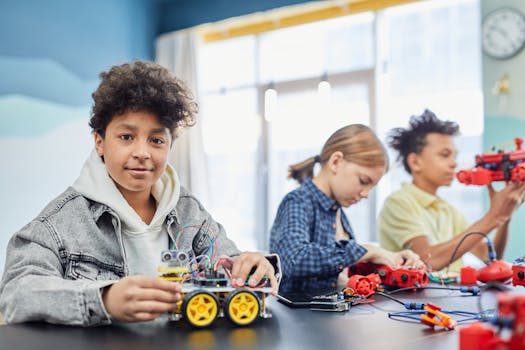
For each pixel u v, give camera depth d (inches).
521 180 51.3
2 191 114.4
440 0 119.2
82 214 35.6
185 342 25.0
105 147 36.6
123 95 35.1
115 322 29.4
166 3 157.4
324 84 133.3
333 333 26.9
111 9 143.7
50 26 127.0
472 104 115.0
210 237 42.0
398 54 124.6
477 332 19.5
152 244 38.7
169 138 37.4
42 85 124.2
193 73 147.8
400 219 69.0
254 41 144.9
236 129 146.5
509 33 101.7
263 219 140.6
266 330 27.6
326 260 45.0
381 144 54.9
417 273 42.6
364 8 126.3
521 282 41.6
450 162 73.2
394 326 28.6
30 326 28.5
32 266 31.9
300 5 132.5
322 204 54.1
